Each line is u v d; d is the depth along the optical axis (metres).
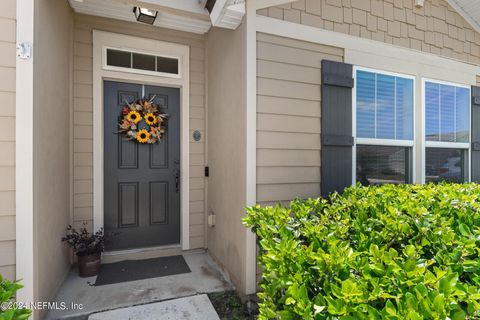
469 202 1.82
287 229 1.38
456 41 3.47
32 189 1.81
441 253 1.10
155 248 3.28
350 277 0.90
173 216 3.39
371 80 2.90
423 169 3.19
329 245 1.17
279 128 2.44
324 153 2.62
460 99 3.50
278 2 2.42
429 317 0.70
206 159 3.45
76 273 2.75
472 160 3.56
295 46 2.51
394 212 1.52
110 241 3.12
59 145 2.45
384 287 0.87
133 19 3.06
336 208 1.75
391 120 3.02
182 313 2.12
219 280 2.64
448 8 3.42
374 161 2.94
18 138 1.79
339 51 2.74
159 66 3.26
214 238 3.14
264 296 1.15
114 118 3.14
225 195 2.80
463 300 0.78
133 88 3.22
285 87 2.47
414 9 3.17
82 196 2.95
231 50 2.64
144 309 2.16
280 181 2.44
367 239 1.29
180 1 2.45
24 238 1.78
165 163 3.36
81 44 2.94
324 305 0.84
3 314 1.02
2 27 1.77
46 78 2.08
